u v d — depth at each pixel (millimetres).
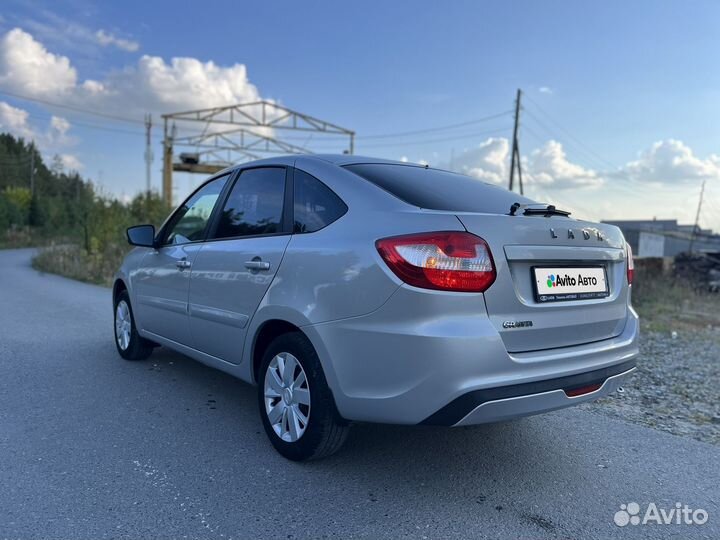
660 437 4047
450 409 2592
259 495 2936
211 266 4004
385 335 2717
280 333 3518
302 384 3236
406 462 3412
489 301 2688
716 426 4371
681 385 5664
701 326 10711
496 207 3365
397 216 2877
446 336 2572
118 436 3686
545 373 2795
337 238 3043
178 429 3836
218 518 2697
